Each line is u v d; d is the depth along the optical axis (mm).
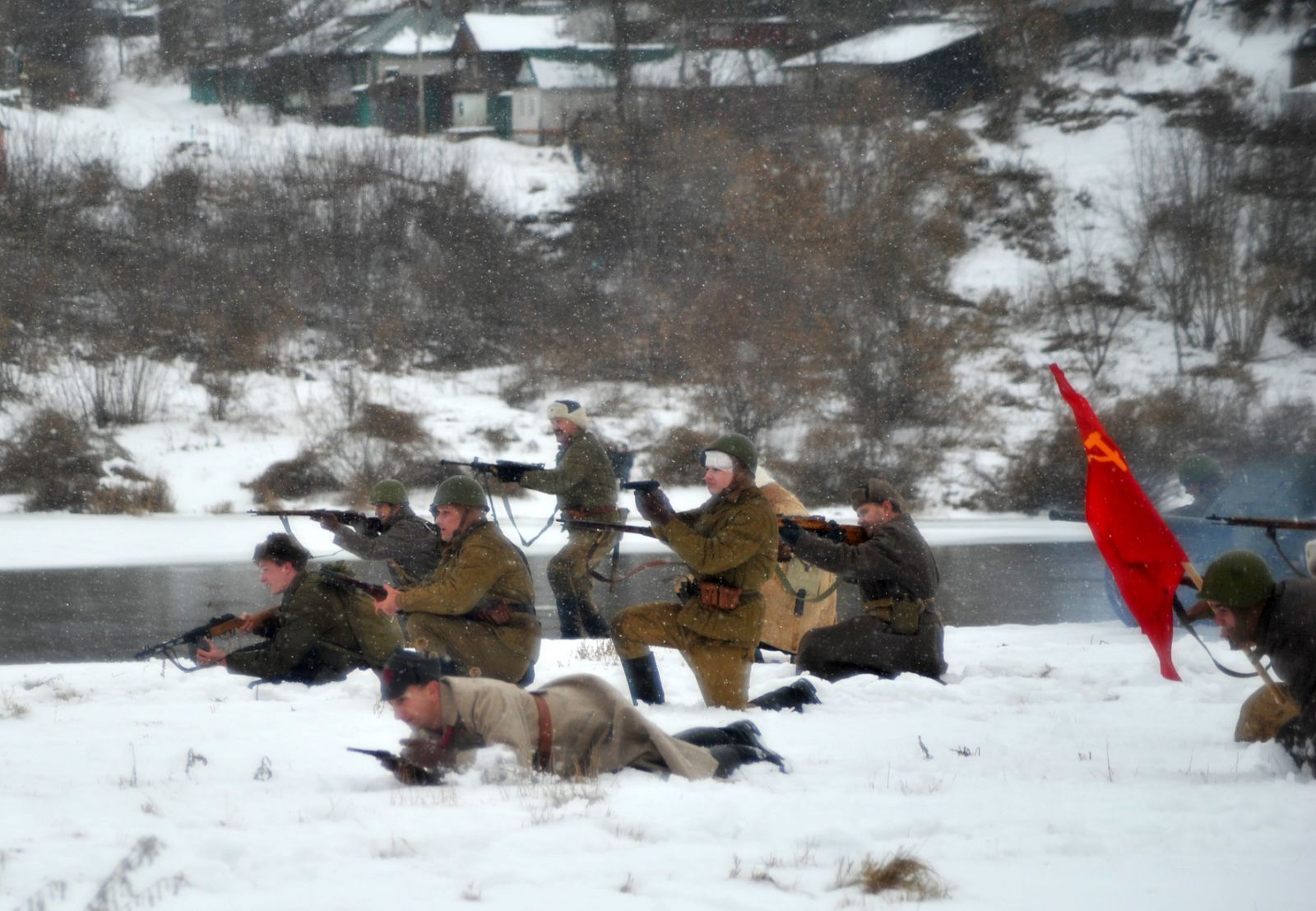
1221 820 15430
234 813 15406
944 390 140875
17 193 157500
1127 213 181875
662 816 15094
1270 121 192750
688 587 27656
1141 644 38500
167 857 13039
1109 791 17547
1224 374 154875
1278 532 42688
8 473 112062
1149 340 163250
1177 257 170125
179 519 103750
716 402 138250
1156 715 25344
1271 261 170625
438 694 17625
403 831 14195
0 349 131000
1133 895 12141
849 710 26266
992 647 38281
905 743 22078
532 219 176125
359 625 28953
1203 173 181750
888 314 153000
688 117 191125
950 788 17844
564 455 42844
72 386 128750
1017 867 13250
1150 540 21969
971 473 130375
